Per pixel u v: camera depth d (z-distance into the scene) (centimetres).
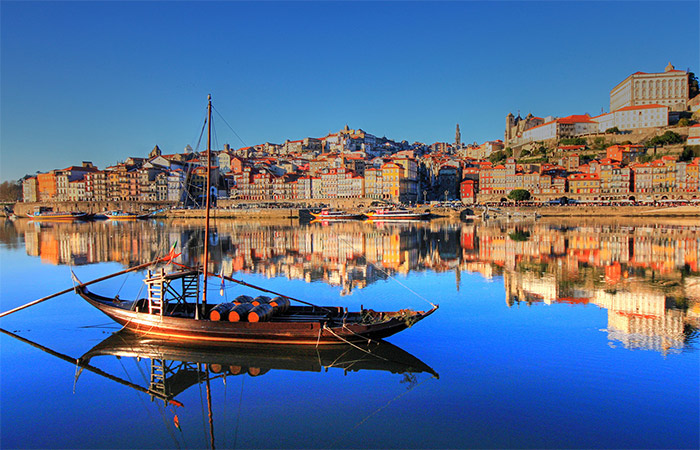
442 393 2455
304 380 2642
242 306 3128
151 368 2848
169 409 2364
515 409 2284
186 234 11850
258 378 2680
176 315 3297
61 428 2202
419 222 16350
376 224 15512
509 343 3136
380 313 3203
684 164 18588
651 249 7588
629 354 2914
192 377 2719
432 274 5706
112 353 3081
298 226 14762
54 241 10225
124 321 3334
